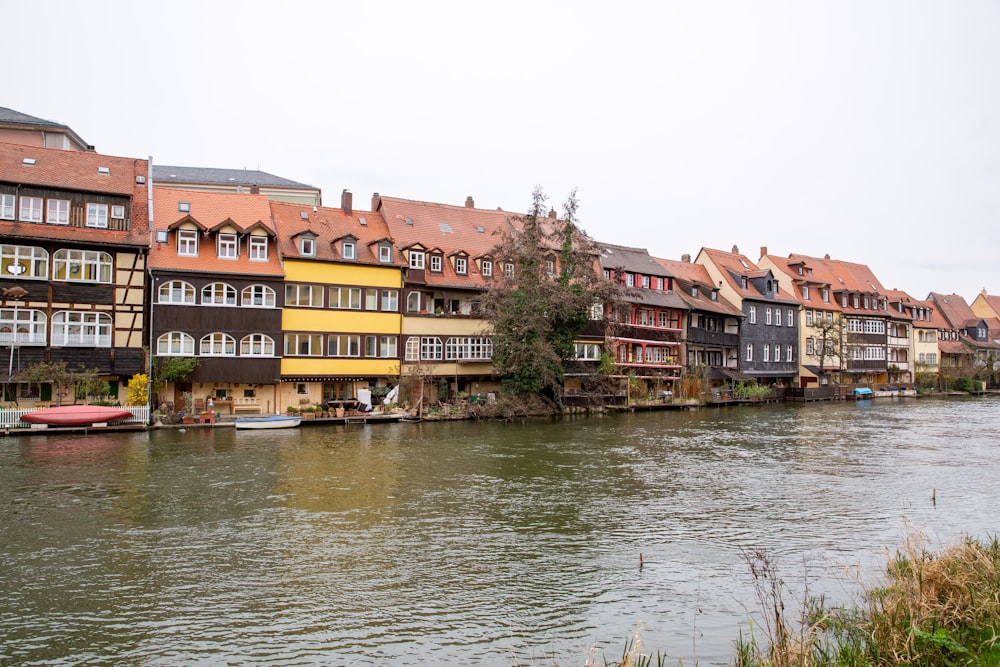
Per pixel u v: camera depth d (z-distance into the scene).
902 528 17.44
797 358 71.69
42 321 33.78
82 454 26.33
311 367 40.75
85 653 10.45
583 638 11.01
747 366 66.19
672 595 12.80
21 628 11.27
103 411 32.09
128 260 35.78
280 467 24.36
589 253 45.31
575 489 21.67
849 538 16.52
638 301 55.38
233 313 37.75
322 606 12.20
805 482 23.31
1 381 31.94
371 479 22.64
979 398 75.06
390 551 15.21
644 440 33.47
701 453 29.64
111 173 38.22
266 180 60.09
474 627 11.41
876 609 10.41
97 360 34.69
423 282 44.78
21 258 33.59
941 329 93.69
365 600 12.48
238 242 38.94
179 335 36.59
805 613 11.20
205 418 34.94
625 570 14.15
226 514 18.06
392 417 39.00
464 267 47.59
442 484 22.08
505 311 42.31
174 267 36.59
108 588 12.93
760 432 37.78
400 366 43.84
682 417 46.19
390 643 10.83
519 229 53.12
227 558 14.64
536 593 12.88
